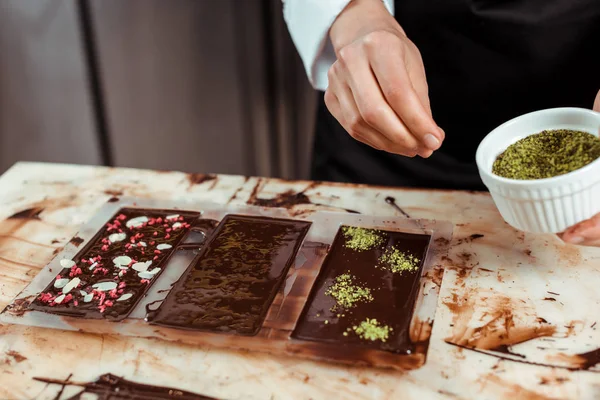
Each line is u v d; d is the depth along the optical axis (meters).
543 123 0.71
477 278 0.74
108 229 0.83
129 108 1.45
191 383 0.67
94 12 1.34
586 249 0.77
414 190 0.87
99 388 0.67
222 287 0.74
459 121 0.95
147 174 0.93
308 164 1.53
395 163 0.99
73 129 1.48
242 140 1.50
